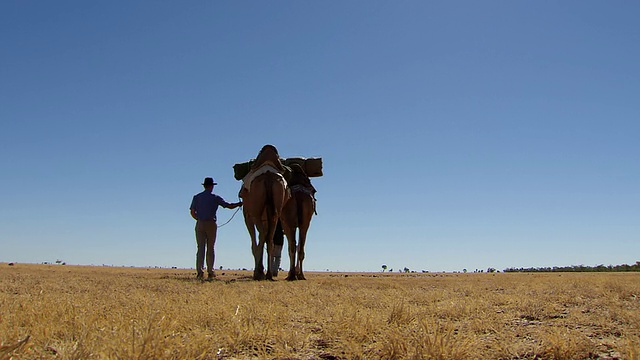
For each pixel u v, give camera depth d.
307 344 4.76
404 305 6.90
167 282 12.09
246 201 15.95
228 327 4.98
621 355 4.22
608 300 8.19
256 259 15.69
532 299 8.18
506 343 4.54
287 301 7.83
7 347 3.57
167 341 4.04
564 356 4.23
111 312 5.88
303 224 17.03
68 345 4.16
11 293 8.73
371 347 4.45
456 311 6.61
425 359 3.98
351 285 12.34
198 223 16.39
